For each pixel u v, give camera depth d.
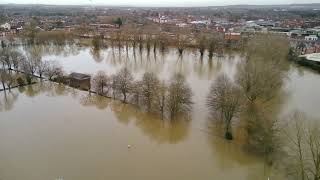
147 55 195.38
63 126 91.38
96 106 106.94
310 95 119.94
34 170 69.94
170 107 93.44
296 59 172.12
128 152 77.50
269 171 69.06
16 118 97.00
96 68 160.50
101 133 87.12
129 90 107.00
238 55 195.50
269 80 104.69
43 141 82.62
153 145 81.00
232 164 72.50
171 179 67.19
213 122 92.25
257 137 76.44
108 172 69.31
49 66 145.12
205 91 121.31
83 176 67.88
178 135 86.25
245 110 89.06
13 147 79.56
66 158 74.69
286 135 73.69
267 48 129.38
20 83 128.75
